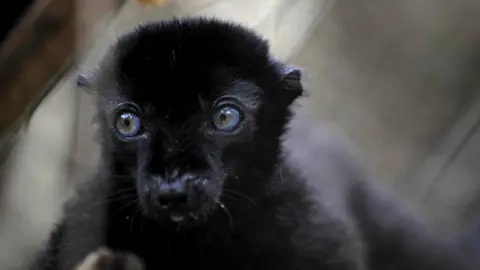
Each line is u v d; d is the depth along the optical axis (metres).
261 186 0.59
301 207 0.59
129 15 0.61
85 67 0.59
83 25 0.57
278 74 0.59
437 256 0.65
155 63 0.56
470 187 0.71
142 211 0.56
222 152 0.57
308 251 0.58
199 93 0.56
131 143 0.57
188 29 0.58
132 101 0.56
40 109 0.64
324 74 0.75
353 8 0.79
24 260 0.67
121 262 0.57
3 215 0.70
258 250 0.58
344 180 0.64
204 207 0.55
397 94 0.79
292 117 0.61
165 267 0.58
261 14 0.71
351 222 0.62
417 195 0.71
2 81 0.56
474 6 0.86
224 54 0.57
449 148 0.76
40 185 0.70
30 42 0.56
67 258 0.57
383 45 0.80
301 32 0.74
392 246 0.65
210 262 0.58
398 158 0.75
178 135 0.56
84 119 0.62
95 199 0.58
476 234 0.67
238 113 0.57
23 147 0.68
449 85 0.82
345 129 0.73
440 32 0.86
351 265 0.59
